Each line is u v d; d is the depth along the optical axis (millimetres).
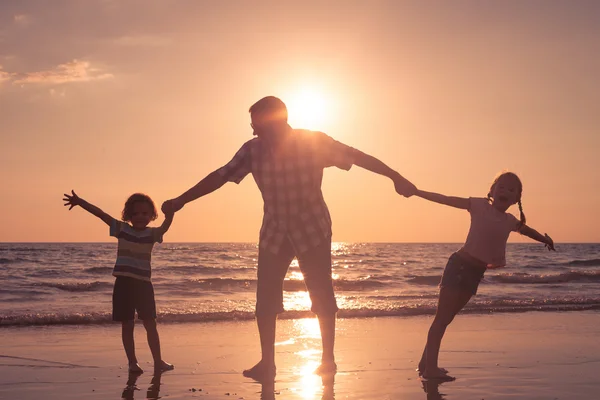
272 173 4465
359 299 12750
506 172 4551
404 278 24031
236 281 18531
